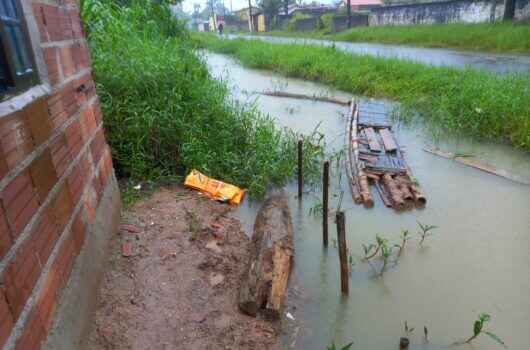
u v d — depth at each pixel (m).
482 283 3.09
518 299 2.93
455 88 7.70
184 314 2.53
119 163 4.48
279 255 2.88
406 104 7.80
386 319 2.76
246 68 14.19
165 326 2.42
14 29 1.64
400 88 8.80
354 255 3.43
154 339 2.33
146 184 4.37
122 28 6.28
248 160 4.80
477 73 8.45
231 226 3.70
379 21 26.50
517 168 5.19
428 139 6.30
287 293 2.96
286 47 15.22
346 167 5.05
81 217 2.28
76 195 2.23
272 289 2.67
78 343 2.03
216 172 4.66
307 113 7.89
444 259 3.38
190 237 3.34
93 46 5.36
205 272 2.95
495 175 4.94
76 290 2.07
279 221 3.25
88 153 2.58
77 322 2.04
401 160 5.22
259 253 2.86
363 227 3.87
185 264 3.00
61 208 1.96
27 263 1.52
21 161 1.57
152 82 5.08
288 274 2.98
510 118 6.12
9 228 1.41
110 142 4.47
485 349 2.53
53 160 1.92
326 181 3.29
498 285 3.07
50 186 1.85
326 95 9.38
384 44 18.25
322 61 11.71
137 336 2.32
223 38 23.94
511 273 3.20
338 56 12.34
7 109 1.49
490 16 18.91
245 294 2.64
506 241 3.61
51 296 1.73
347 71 10.39
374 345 2.55
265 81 11.50
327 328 2.67
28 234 1.56
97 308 2.44
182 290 2.73
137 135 4.54
